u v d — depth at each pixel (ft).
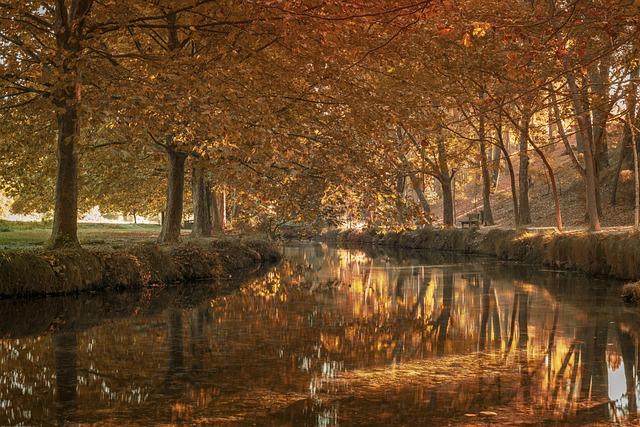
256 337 44.21
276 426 25.35
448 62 61.98
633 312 55.42
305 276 90.12
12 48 64.34
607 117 64.08
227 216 181.88
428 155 146.20
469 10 56.29
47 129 76.13
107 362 36.42
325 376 33.30
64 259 63.93
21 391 30.37
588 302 61.52
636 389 31.27
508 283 78.43
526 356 38.63
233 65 52.49
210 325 49.14
